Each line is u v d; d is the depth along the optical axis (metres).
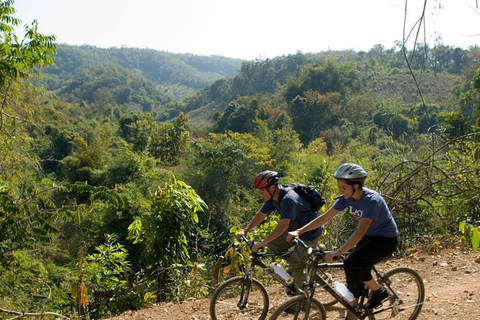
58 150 40.47
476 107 22.53
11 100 9.98
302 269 3.89
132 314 5.24
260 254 3.95
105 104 115.31
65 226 17.73
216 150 26.81
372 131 46.91
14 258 7.08
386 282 3.81
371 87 93.00
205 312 4.99
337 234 7.64
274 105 77.19
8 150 9.45
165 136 39.06
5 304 6.39
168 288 6.40
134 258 15.71
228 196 26.06
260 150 31.33
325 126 65.88
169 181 7.00
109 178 27.31
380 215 3.43
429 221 8.46
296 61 133.50
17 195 7.07
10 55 8.42
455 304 4.39
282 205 3.90
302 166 32.22
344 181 3.41
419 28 2.84
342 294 3.45
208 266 9.45
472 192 7.89
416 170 8.27
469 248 6.65
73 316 5.62
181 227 6.81
